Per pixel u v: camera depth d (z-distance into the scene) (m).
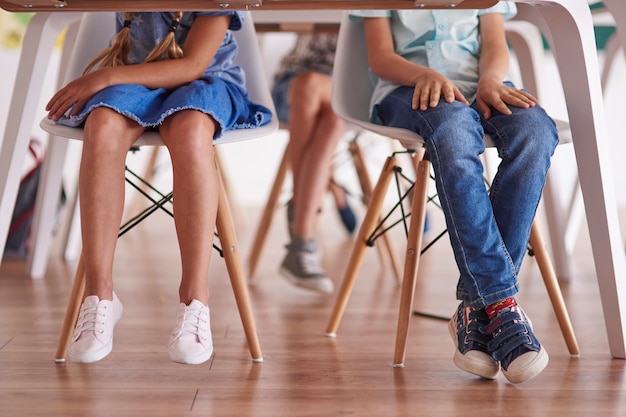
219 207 1.49
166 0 1.28
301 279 2.25
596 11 2.21
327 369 1.49
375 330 1.83
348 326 1.87
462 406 1.27
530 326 1.40
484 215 1.38
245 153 4.42
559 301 1.58
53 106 1.44
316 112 2.31
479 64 1.71
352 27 1.79
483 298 1.37
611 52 2.71
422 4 1.28
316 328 1.85
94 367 1.48
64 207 3.37
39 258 2.47
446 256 2.93
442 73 1.71
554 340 1.72
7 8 1.32
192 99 1.40
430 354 1.60
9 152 1.75
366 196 2.64
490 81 1.56
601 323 1.88
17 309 2.01
